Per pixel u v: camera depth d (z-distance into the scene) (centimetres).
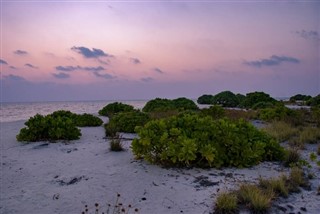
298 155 654
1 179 589
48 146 905
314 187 498
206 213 405
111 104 2288
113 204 448
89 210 431
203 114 1290
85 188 518
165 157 600
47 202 466
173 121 691
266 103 2648
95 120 1479
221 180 530
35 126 1012
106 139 1009
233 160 617
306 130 1005
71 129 1031
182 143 583
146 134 632
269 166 627
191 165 617
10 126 1530
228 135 628
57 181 565
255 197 417
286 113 1429
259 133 712
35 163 705
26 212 433
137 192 489
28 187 539
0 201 477
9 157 774
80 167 649
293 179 517
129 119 1218
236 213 399
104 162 677
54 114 1479
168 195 471
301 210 413
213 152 601
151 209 425
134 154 672
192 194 470
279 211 408
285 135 950
